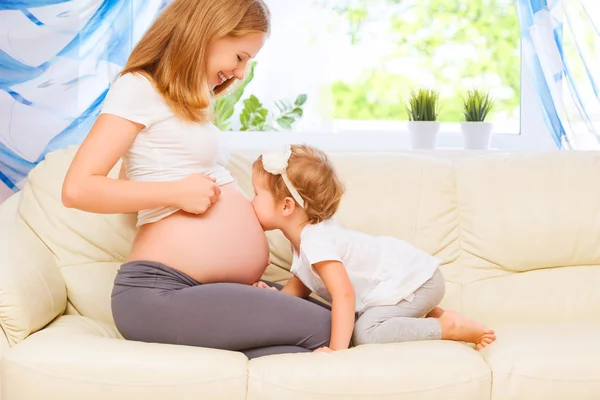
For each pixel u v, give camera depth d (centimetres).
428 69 302
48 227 204
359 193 224
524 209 221
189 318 159
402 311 179
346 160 231
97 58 251
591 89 269
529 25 269
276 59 285
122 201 158
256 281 187
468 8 302
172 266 166
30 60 246
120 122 162
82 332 170
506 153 238
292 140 288
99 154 158
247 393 146
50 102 248
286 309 164
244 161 229
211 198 168
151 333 161
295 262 187
